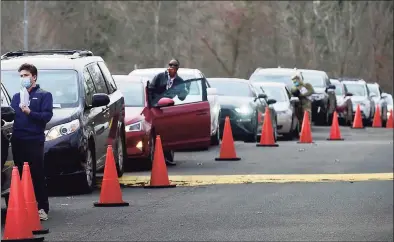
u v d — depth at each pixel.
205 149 37.75
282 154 35.44
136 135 28.08
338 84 66.62
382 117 70.38
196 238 17.53
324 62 112.44
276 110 46.12
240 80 43.25
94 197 22.78
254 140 41.84
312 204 22.14
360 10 113.56
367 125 66.75
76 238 17.33
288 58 108.25
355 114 61.19
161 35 102.19
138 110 28.75
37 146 18.69
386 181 27.16
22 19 84.81
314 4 110.69
